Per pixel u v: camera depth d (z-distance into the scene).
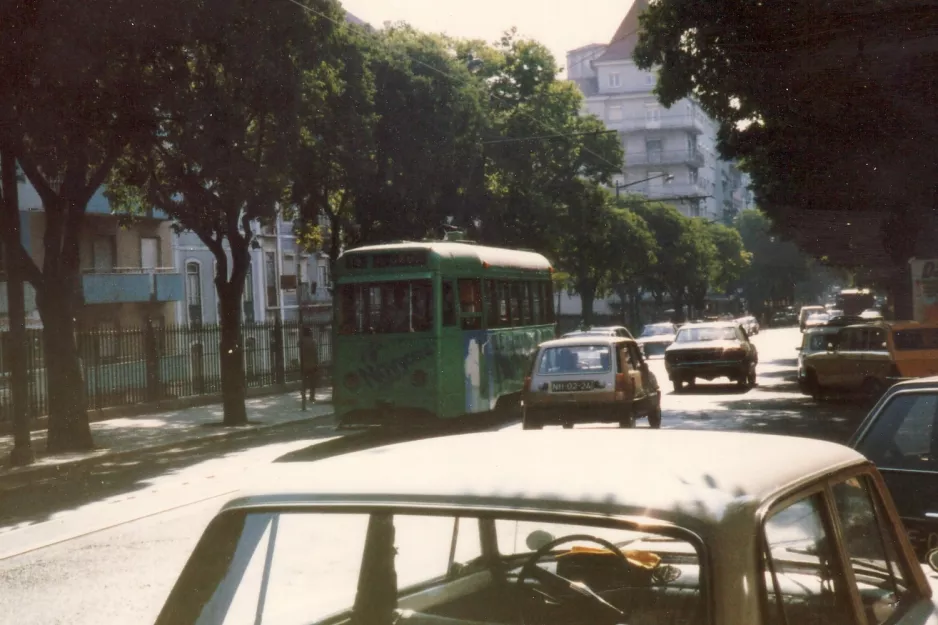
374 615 2.51
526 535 2.41
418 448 2.94
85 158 20.09
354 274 19.83
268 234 50.34
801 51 19.73
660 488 2.33
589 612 2.35
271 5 20.58
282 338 37.34
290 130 21.69
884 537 3.18
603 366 17.62
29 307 36.75
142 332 29.92
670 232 79.50
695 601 2.19
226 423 25.16
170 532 10.86
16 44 16.98
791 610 2.37
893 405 7.09
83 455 19.58
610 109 113.19
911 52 19.12
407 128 33.12
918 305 27.72
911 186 22.78
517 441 2.98
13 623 7.35
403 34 35.03
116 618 7.35
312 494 2.58
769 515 2.36
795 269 119.81
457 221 40.19
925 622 3.10
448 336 19.58
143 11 17.98
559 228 44.38
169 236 43.88
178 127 20.89
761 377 36.81
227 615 2.55
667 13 20.80
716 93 22.11
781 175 23.91
